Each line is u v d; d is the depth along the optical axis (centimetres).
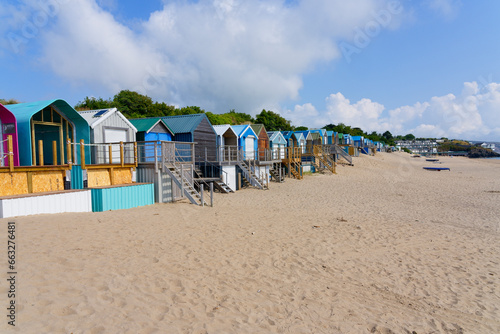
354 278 684
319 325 475
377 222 1248
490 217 1440
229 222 1107
